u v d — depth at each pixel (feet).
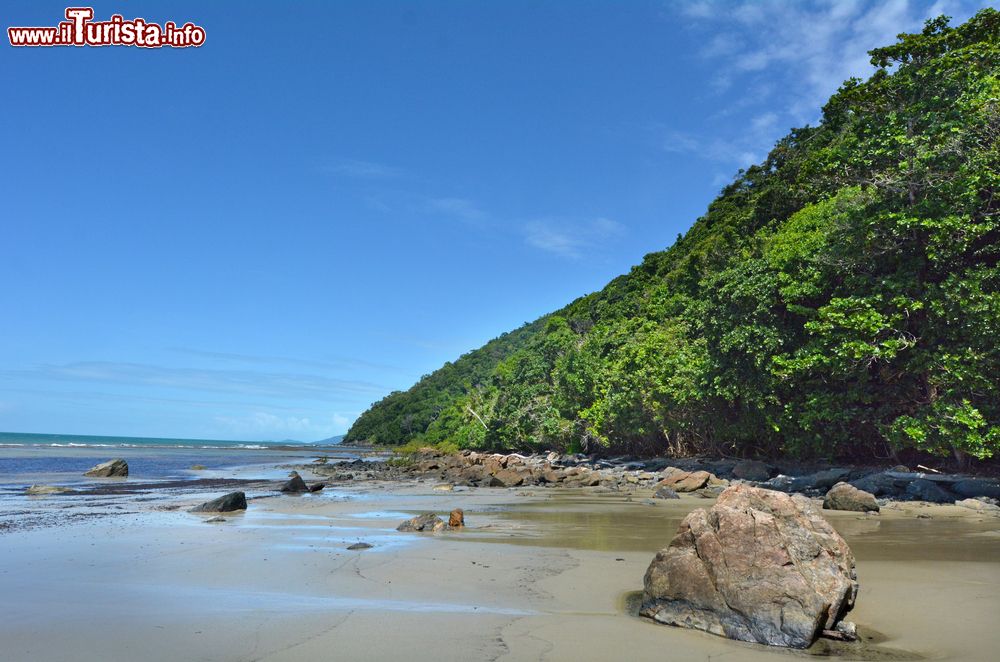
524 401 235.61
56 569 30.94
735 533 23.16
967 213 70.33
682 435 147.64
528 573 30.48
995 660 18.20
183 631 20.01
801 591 20.79
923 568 31.50
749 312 100.32
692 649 19.21
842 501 61.31
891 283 76.33
